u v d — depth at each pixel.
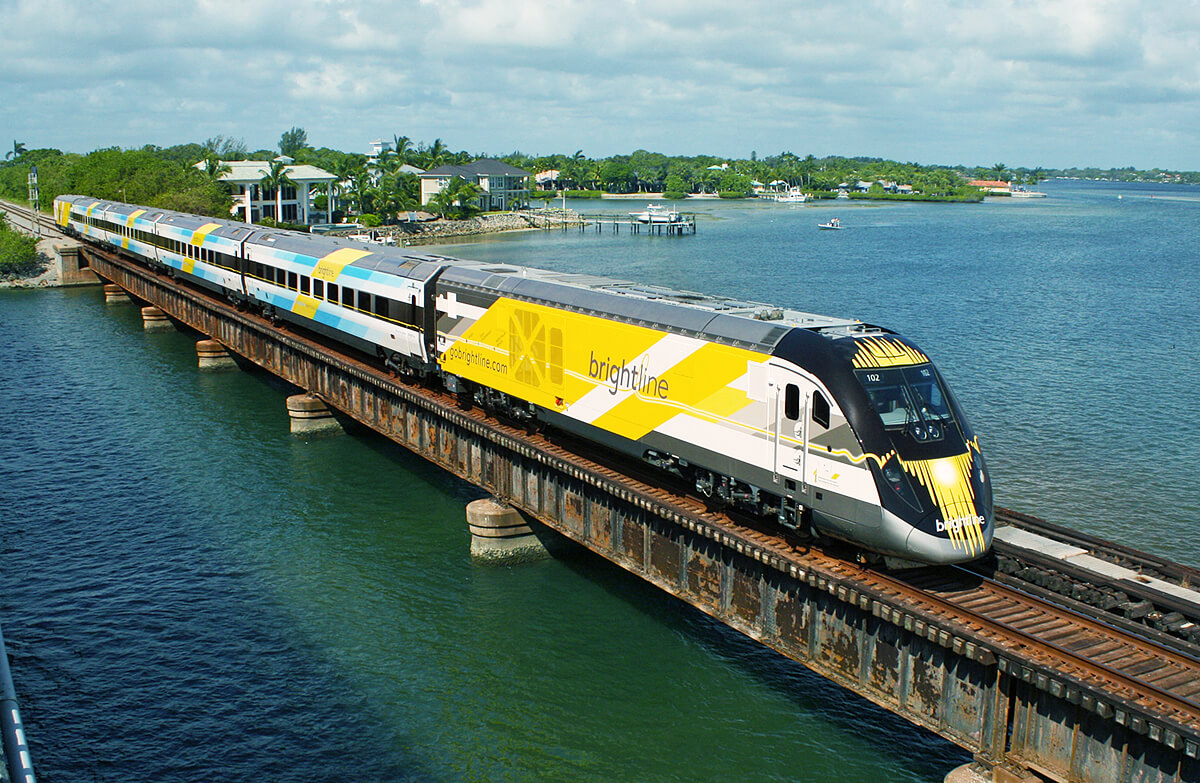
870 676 22.31
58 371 70.62
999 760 19.64
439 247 171.25
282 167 165.62
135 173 143.25
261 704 29.09
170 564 38.53
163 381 67.69
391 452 52.31
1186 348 74.69
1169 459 49.59
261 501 45.06
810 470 24.05
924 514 22.14
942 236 187.38
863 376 23.42
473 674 30.53
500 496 37.44
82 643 32.62
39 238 125.50
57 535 41.38
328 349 52.91
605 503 31.25
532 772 25.95
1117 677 18.25
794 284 113.25
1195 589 22.88
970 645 19.38
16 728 19.22
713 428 27.17
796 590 24.00
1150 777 17.19
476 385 40.78
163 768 26.23
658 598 35.59
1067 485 46.09
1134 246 163.00
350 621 33.88
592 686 29.89
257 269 60.38
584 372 32.66
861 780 25.45
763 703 29.00
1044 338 78.50
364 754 26.80
